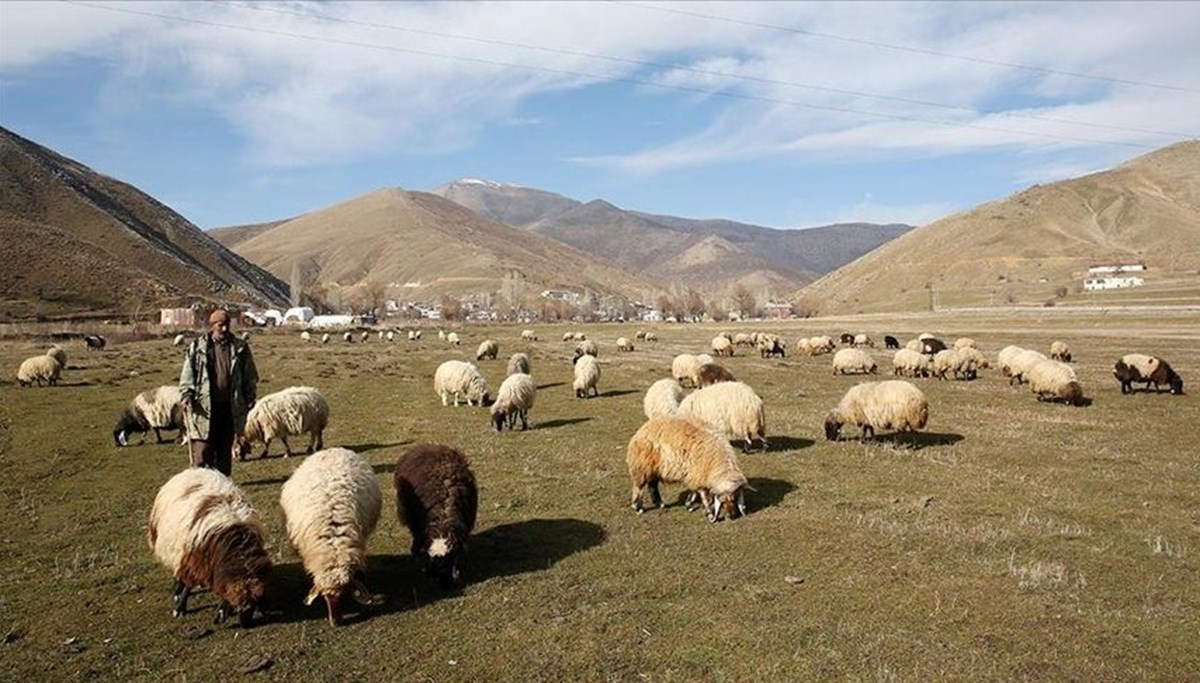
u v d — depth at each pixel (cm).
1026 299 18225
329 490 933
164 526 902
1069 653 773
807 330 9644
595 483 1520
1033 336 6469
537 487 1487
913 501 1349
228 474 1226
